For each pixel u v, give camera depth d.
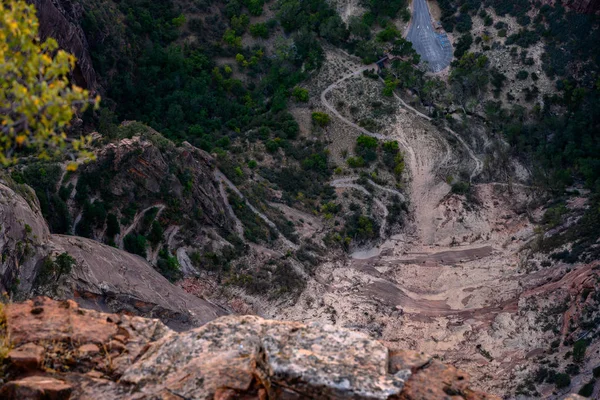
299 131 154.12
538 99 164.50
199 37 164.38
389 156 150.75
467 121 160.75
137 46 152.50
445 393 22.42
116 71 143.50
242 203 122.88
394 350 23.84
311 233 127.31
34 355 23.73
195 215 111.19
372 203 139.88
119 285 82.06
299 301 110.75
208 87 157.38
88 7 139.75
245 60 163.50
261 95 159.50
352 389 21.16
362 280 119.94
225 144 142.12
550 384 94.25
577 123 158.00
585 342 98.75
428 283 120.75
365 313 110.69
